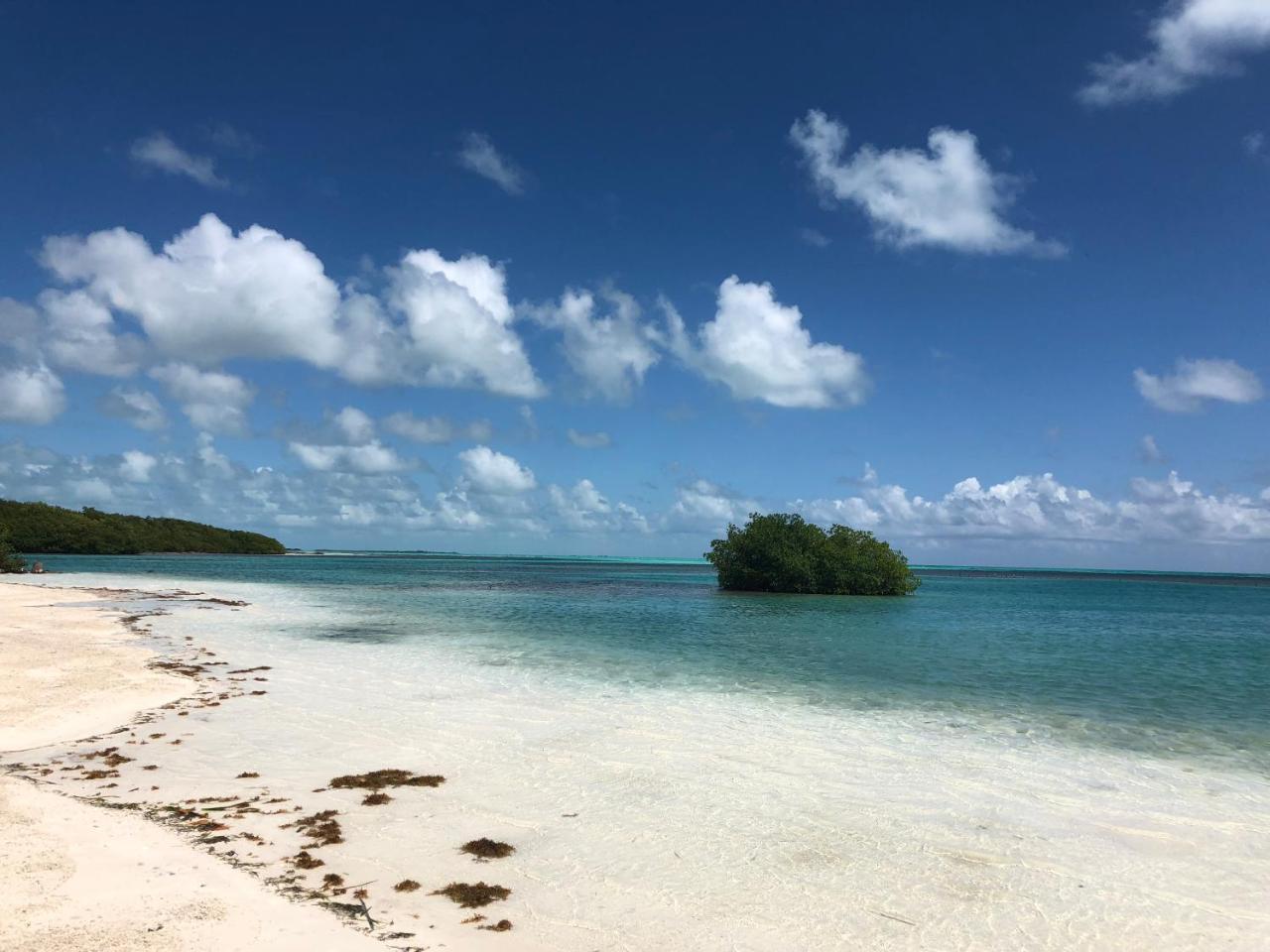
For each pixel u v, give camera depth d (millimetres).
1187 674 22156
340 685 18531
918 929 7281
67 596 41656
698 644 27672
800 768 12352
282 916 6918
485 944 6711
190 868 7859
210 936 6426
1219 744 14172
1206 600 68250
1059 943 7086
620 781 11492
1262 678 21516
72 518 128500
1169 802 10945
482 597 51844
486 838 9203
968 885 8258
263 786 10828
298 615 36156
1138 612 50000
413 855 8648
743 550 60375
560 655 24234
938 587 90938
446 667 21609
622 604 46906
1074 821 10180
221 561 125188
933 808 10586
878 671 21781
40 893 6996
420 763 12242
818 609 44500
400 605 43688
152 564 98250
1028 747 13820
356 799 10414
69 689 16672
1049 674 21703
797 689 18984
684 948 6816
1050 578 159500
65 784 10484
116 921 6566
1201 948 7047
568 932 7020
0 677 17750
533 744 13523
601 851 8938
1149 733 14961
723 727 14992
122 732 13500
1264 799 11125
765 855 8930
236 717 14906
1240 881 8445
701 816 10125
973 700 17922
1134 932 7309
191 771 11430
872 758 12992
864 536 59188
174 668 19891
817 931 7191
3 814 9070
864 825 9922
